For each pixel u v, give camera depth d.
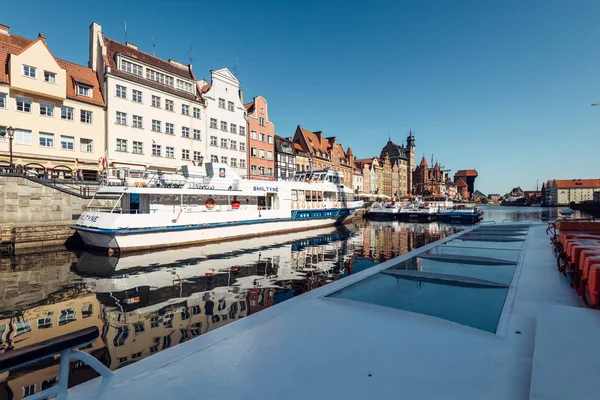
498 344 2.85
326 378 2.38
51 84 26.95
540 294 4.35
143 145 33.22
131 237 18.48
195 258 16.92
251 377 2.41
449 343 2.89
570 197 162.25
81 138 29.20
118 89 31.62
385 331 3.19
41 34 28.27
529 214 79.88
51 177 24.31
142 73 33.94
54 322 8.02
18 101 25.89
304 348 2.86
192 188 21.86
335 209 33.47
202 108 39.12
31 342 6.92
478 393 2.13
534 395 1.74
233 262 15.95
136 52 35.22
